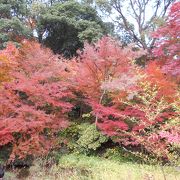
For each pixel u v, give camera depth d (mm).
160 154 5555
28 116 11031
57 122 12078
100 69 12477
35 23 19719
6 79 11656
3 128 10711
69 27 19094
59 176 9867
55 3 20516
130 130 11383
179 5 10258
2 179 9742
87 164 11086
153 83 10039
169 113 8883
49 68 12227
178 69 10047
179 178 6738
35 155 11367
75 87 12859
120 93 11453
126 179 7785
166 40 10953
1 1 17594
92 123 13383
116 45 12305
